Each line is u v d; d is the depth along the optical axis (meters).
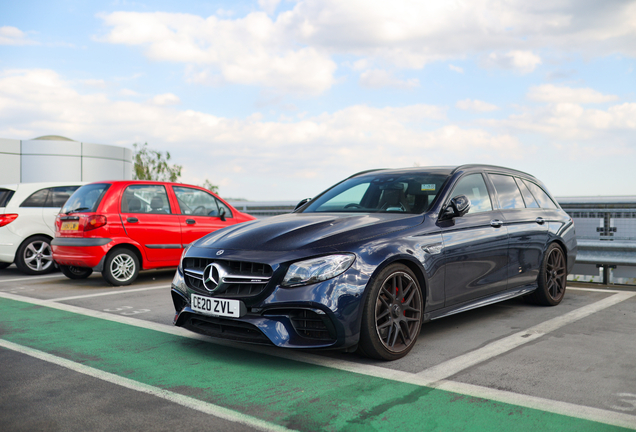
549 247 5.20
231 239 3.59
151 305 5.55
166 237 7.34
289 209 11.68
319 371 3.23
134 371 3.25
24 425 2.46
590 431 2.37
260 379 3.09
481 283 4.28
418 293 3.64
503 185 4.94
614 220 6.91
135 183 7.22
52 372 3.24
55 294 6.32
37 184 8.71
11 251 8.26
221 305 3.31
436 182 4.31
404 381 3.03
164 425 2.44
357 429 2.39
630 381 3.03
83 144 30.59
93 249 6.71
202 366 3.35
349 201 4.47
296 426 2.42
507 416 2.53
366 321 3.27
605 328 4.33
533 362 3.39
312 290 3.14
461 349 3.71
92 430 2.39
